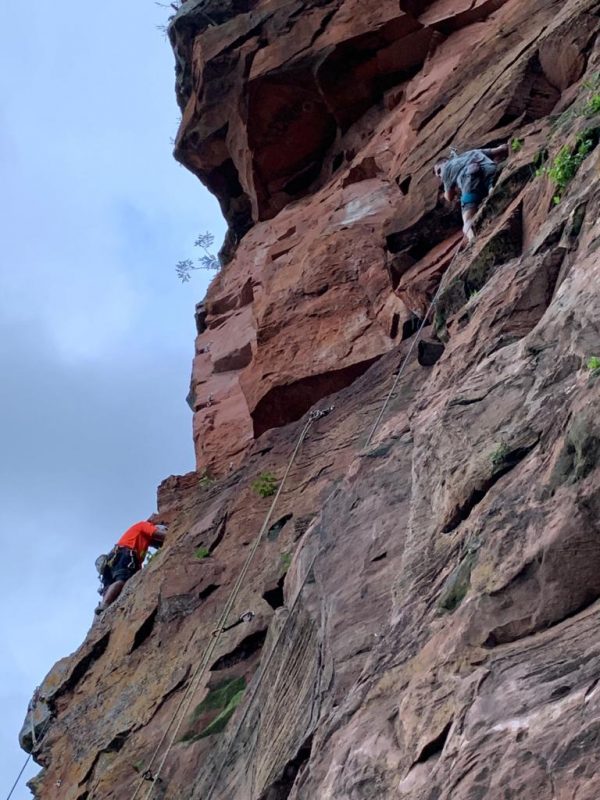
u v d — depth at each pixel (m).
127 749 11.02
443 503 6.30
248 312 18.34
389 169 16.33
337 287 14.80
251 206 20.92
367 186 16.55
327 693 6.69
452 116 13.64
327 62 18.03
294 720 7.32
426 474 6.78
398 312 13.50
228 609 9.97
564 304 6.57
